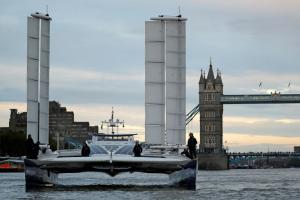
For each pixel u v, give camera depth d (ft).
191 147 247.09
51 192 242.78
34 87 298.35
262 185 337.52
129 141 256.52
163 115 302.45
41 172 247.70
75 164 237.04
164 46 302.66
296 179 465.06
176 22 302.04
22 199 213.25
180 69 302.45
